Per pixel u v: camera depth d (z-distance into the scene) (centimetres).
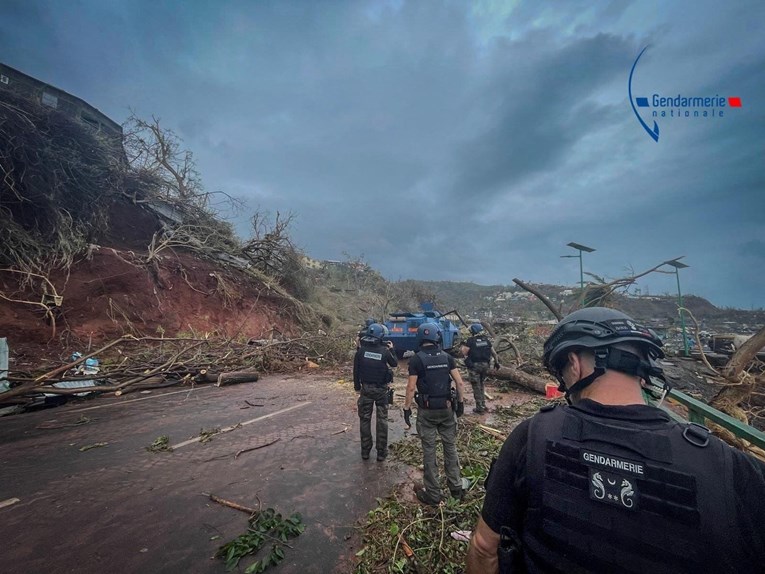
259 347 1229
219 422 644
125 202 1549
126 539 318
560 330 130
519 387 975
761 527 82
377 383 495
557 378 137
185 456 497
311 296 2067
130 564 286
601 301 1266
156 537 321
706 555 82
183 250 1631
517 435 122
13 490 400
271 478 437
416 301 3338
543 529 103
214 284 1530
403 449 525
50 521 344
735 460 92
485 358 739
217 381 966
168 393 862
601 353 115
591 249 1304
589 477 99
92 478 430
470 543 129
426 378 392
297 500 387
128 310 1178
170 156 1695
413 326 1395
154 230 1595
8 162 1077
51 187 1159
